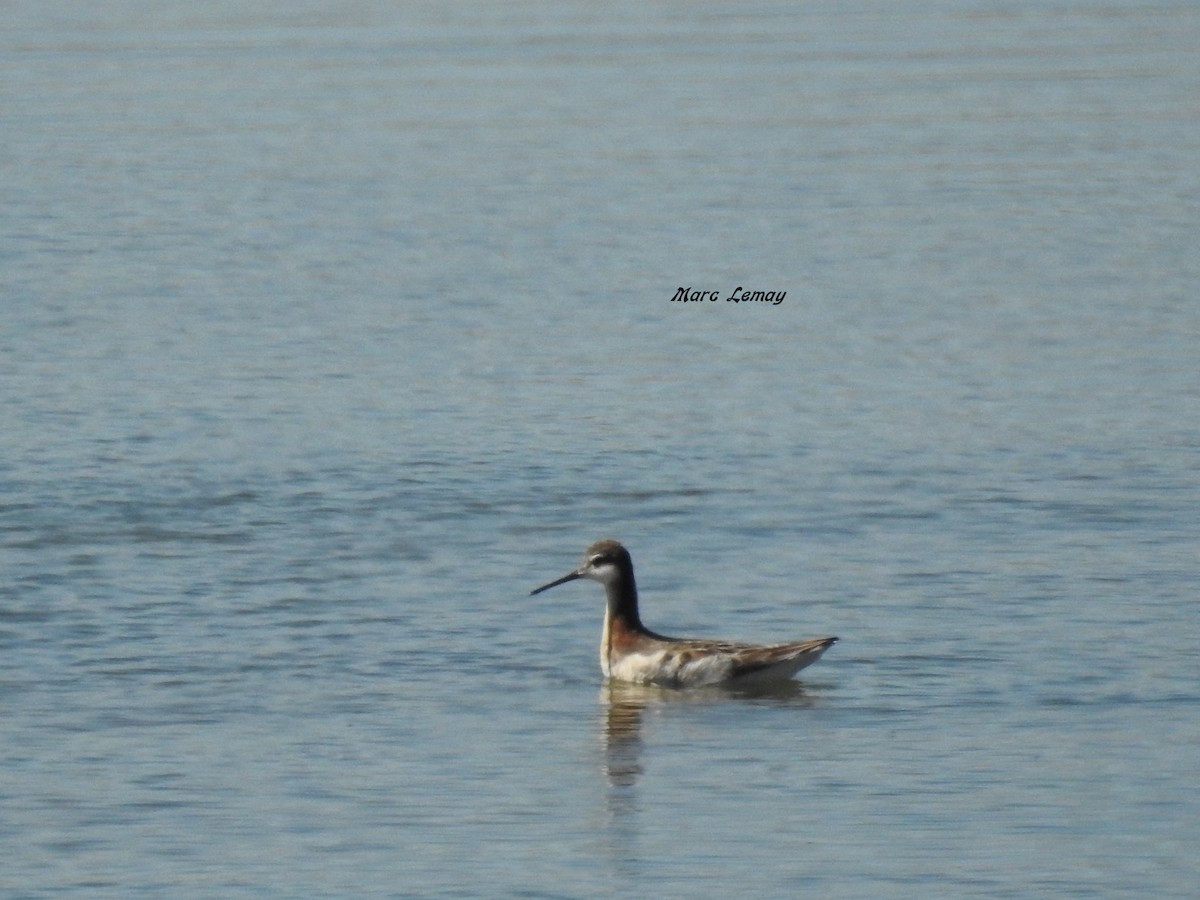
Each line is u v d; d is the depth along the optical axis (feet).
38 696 69.00
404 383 115.65
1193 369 117.50
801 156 191.31
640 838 57.88
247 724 66.69
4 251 152.46
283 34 270.05
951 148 195.21
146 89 225.97
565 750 64.59
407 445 102.68
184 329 129.08
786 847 57.16
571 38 265.75
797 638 75.00
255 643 74.59
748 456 100.53
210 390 113.80
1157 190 174.91
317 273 146.00
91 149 193.36
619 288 141.08
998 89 228.22
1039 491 94.02
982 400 111.45
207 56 250.37
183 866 56.18
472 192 175.73
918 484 95.50
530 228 161.48
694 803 60.29
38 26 277.64
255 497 93.40
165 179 180.34
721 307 135.44
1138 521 89.25
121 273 145.69
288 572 82.84
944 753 63.77
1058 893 54.03
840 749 64.28
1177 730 65.16
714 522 89.86
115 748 64.49
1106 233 157.79
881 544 86.53
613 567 71.20
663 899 54.08
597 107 217.15
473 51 255.09
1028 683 69.77
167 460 99.55
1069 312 132.46
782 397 112.68
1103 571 82.17
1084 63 246.68
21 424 106.32
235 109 215.31
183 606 78.54
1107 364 118.93
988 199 171.73
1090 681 69.77
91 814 59.52
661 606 78.79
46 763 63.26
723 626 76.54
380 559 84.69
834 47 259.19
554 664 73.05
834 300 137.18
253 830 58.49
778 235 158.51
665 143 197.98
